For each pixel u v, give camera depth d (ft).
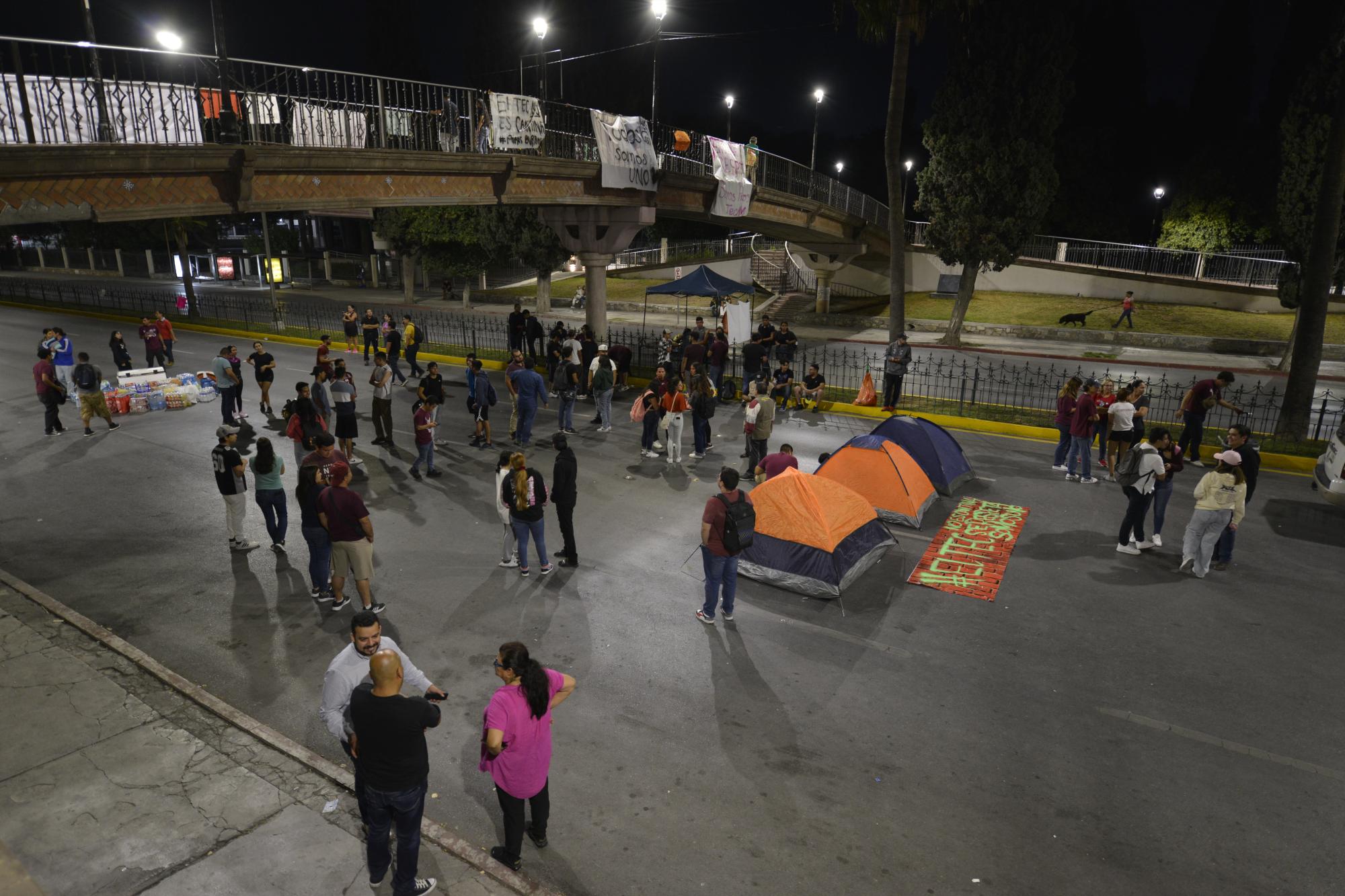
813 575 31.94
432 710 16.15
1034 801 20.79
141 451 50.34
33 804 19.56
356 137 51.65
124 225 198.90
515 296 147.54
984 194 94.32
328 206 49.03
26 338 96.37
